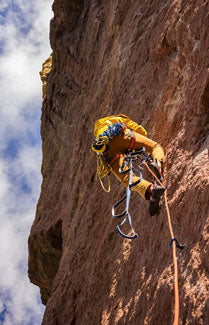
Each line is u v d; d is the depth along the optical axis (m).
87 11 13.01
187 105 4.46
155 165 4.01
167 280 3.34
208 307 2.59
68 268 7.43
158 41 5.83
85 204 8.28
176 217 3.69
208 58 4.05
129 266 4.61
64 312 6.79
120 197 6.09
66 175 12.83
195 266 2.96
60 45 14.23
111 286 5.02
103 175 4.23
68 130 13.45
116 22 9.25
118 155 4.15
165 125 5.00
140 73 6.72
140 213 4.98
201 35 4.34
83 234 7.45
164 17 5.86
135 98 6.62
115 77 8.37
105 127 4.46
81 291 6.42
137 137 4.31
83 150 10.12
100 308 5.18
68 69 14.00
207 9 4.32
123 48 8.32
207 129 3.91
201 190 3.30
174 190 3.95
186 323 2.77
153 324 3.42
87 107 10.91
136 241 4.69
